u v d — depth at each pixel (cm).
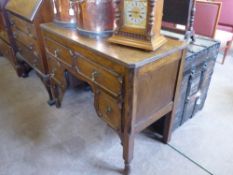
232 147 148
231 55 297
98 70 109
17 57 224
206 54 147
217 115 179
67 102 198
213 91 211
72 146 150
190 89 149
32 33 169
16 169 133
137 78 94
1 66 269
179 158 140
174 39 119
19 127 168
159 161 137
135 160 138
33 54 185
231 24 288
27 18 161
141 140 153
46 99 204
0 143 153
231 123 170
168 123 141
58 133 162
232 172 130
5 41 235
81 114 182
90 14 114
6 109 190
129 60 91
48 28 140
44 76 182
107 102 114
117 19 103
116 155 142
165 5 136
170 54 105
